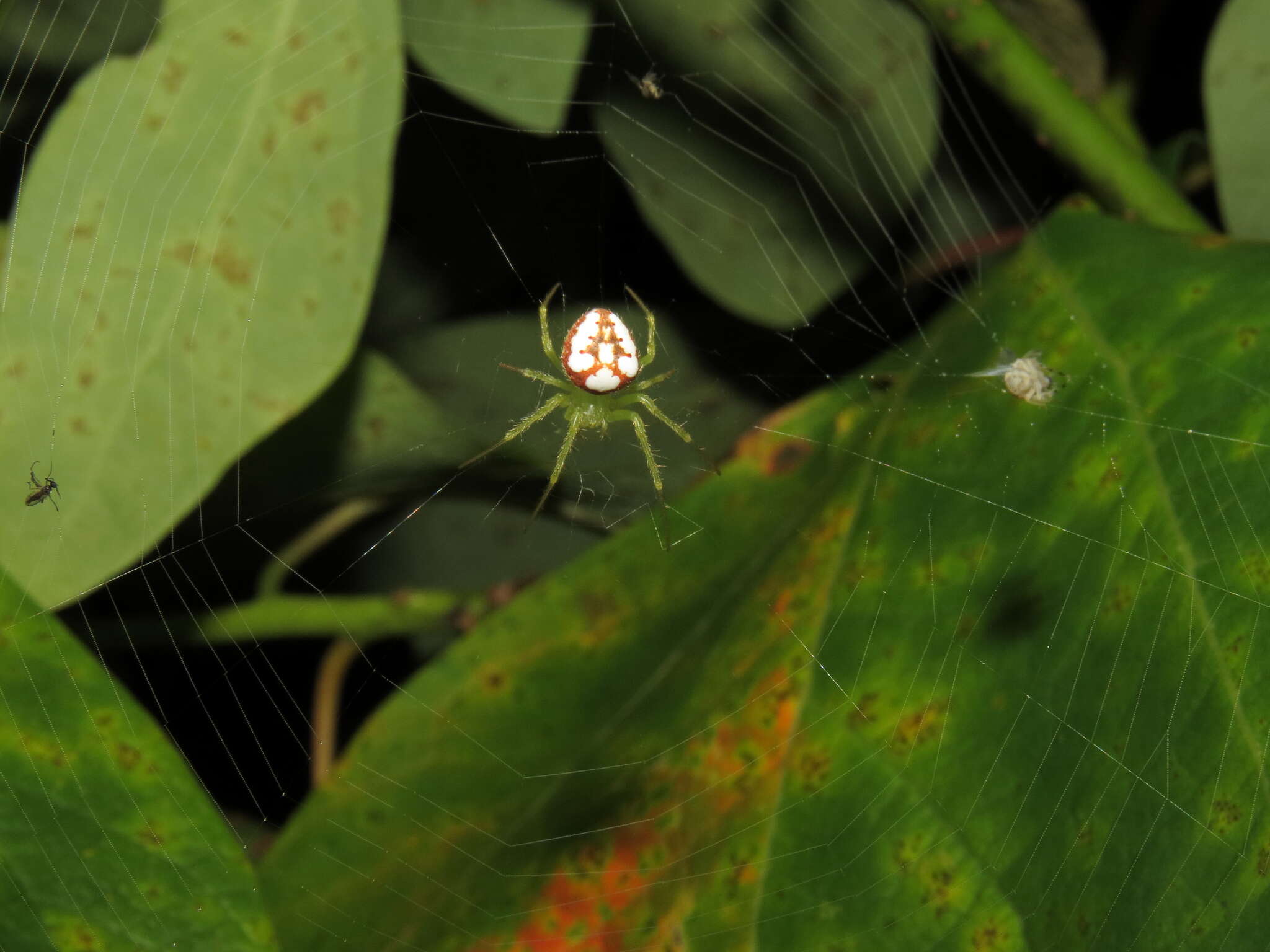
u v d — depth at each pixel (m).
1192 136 0.15
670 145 0.15
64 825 0.13
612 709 0.14
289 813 0.15
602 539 0.15
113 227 0.14
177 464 0.13
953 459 0.14
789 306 0.15
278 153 0.14
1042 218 0.15
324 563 0.15
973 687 0.14
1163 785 0.13
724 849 0.14
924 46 0.15
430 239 0.15
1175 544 0.13
